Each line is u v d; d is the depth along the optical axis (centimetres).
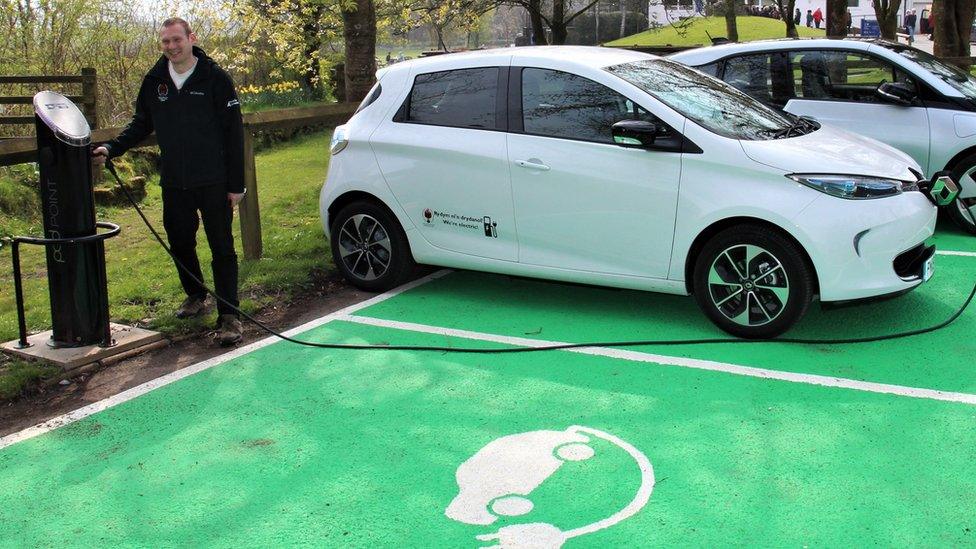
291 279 695
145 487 389
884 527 335
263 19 1578
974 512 343
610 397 462
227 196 568
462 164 609
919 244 524
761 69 829
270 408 467
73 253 531
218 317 582
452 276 713
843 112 791
